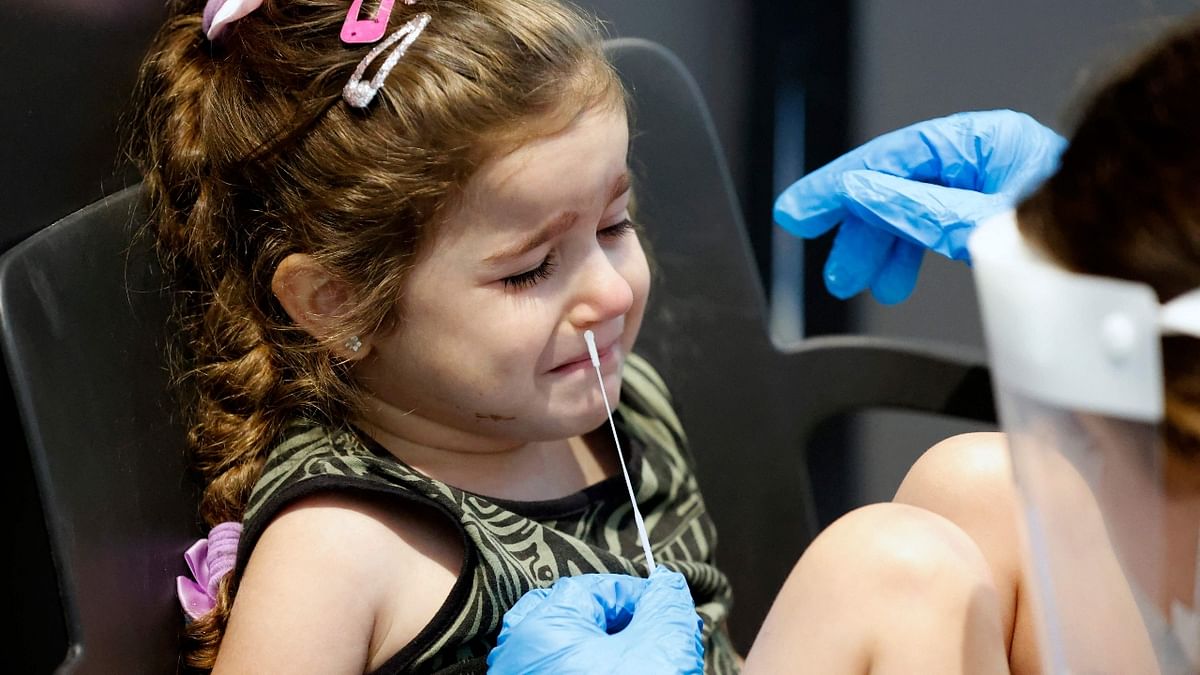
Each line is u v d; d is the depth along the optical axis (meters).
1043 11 1.59
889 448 1.70
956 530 0.75
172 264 0.92
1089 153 0.54
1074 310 0.50
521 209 0.82
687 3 1.66
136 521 0.85
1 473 0.86
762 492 1.16
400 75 0.84
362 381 0.91
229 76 0.91
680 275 1.14
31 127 0.85
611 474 1.02
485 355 0.85
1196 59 0.53
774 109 1.75
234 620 0.83
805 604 0.73
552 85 0.83
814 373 1.15
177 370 0.91
